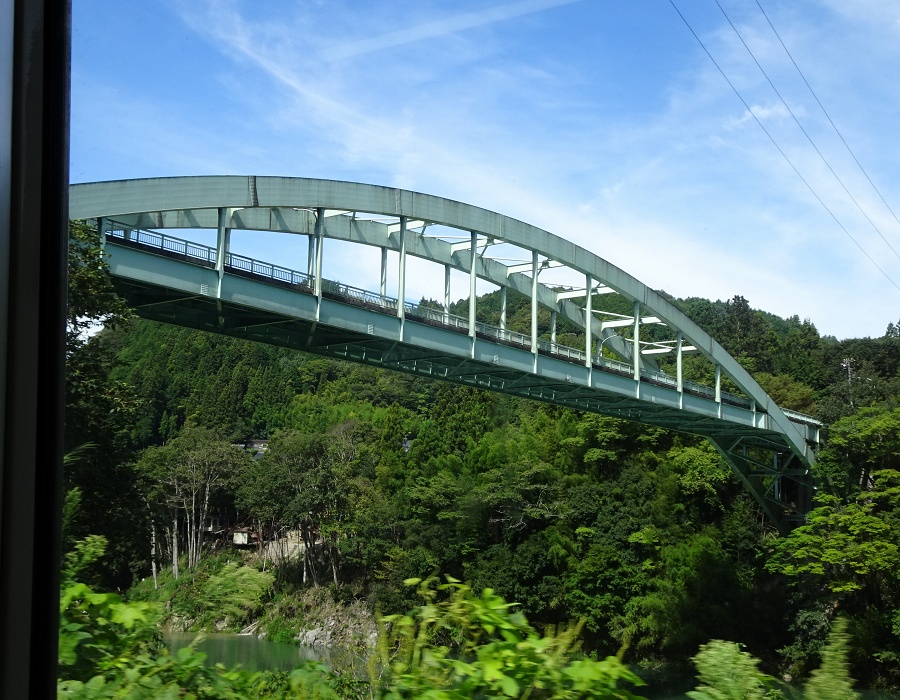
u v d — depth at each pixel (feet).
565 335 200.54
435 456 123.54
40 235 5.44
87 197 60.23
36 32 5.48
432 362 97.55
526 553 95.96
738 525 130.82
